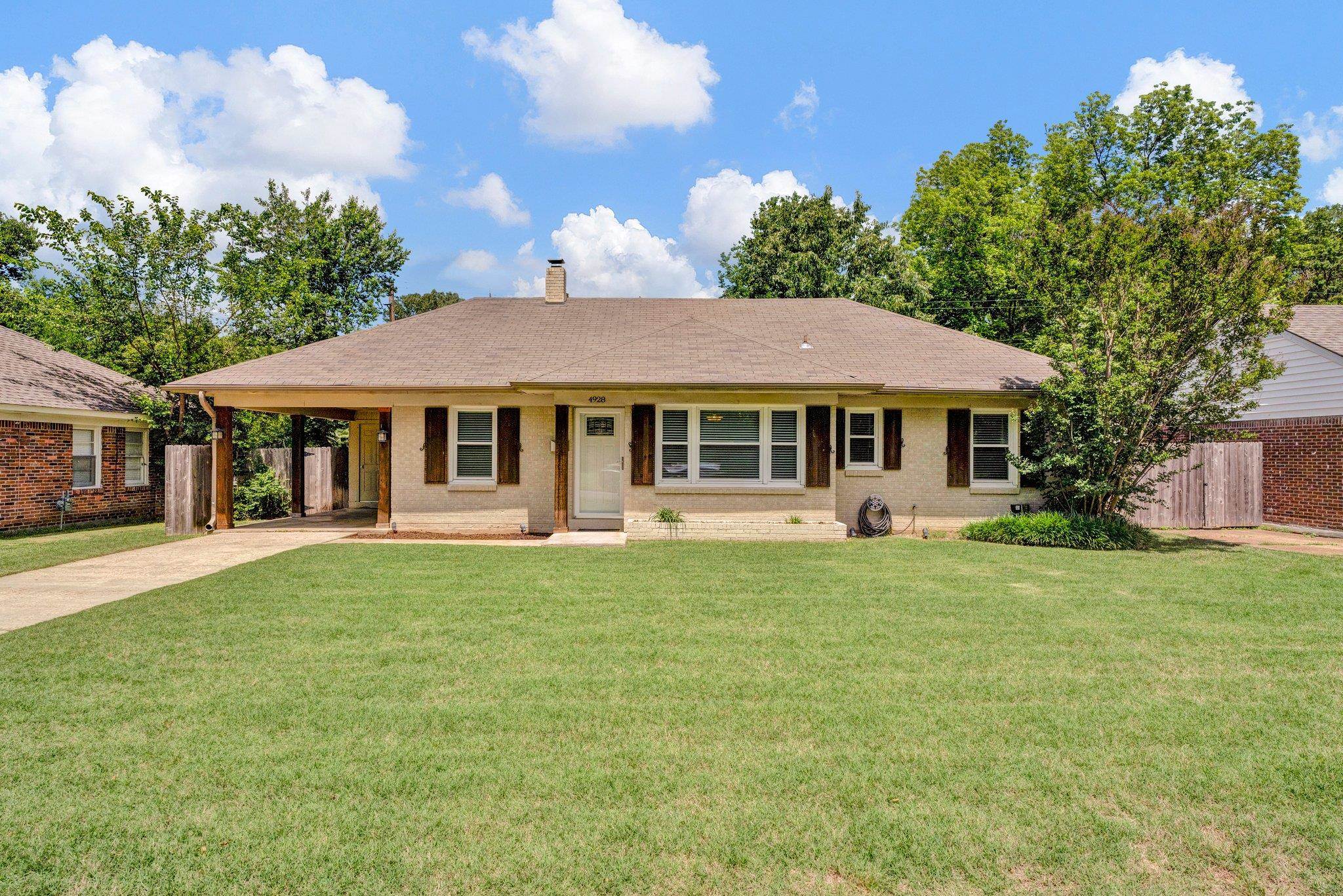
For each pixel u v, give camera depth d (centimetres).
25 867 322
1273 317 1234
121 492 1923
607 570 1019
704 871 322
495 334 1766
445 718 489
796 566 1065
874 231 3300
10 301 2684
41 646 645
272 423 2433
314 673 577
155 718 486
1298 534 1588
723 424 1422
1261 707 514
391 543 1318
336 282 3338
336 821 361
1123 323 1324
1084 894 307
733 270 3850
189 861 328
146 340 2114
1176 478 1680
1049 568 1052
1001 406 1543
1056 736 464
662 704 515
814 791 392
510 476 1529
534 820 362
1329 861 331
